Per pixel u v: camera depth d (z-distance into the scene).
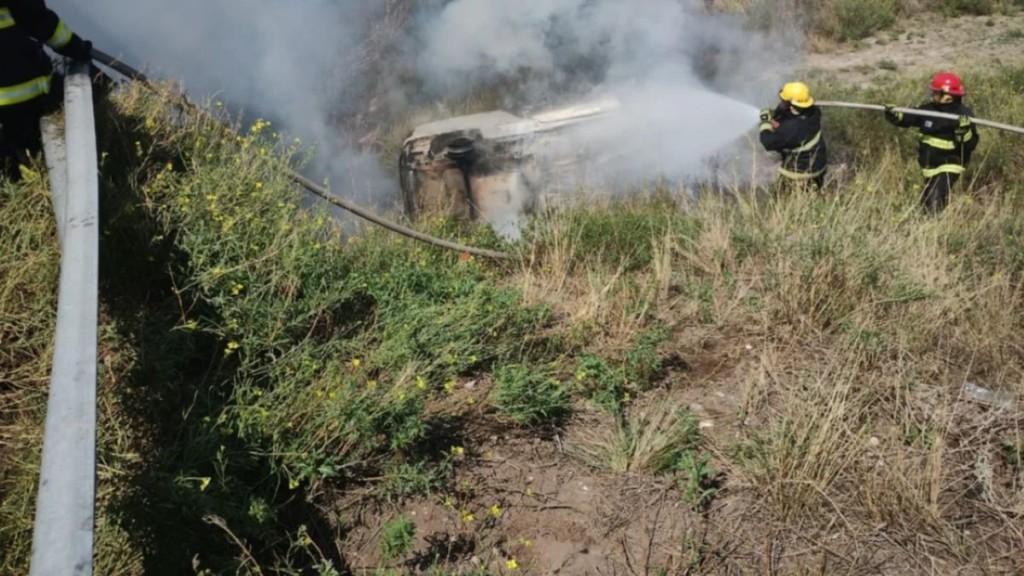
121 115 5.17
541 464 3.98
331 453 3.73
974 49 15.78
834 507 3.78
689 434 4.16
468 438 4.07
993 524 3.75
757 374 4.64
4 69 4.48
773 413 4.33
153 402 3.66
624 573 3.46
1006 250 5.86
